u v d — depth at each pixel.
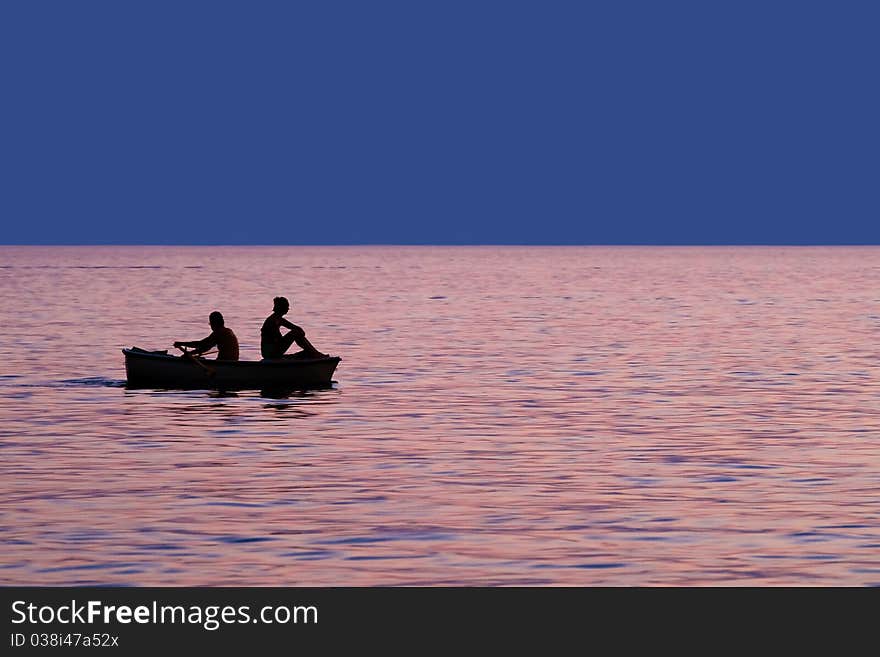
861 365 97.94
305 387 82.62
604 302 198.62
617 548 40.88
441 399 76.94
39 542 41.41
